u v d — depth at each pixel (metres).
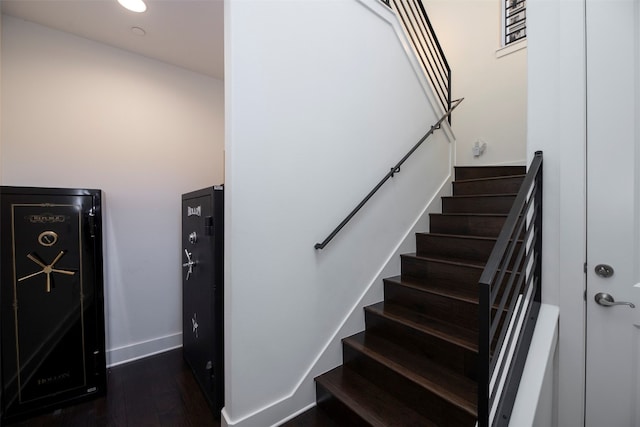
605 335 1.24
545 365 1.19
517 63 3.28
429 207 2.70
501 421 1.06
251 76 1.47
